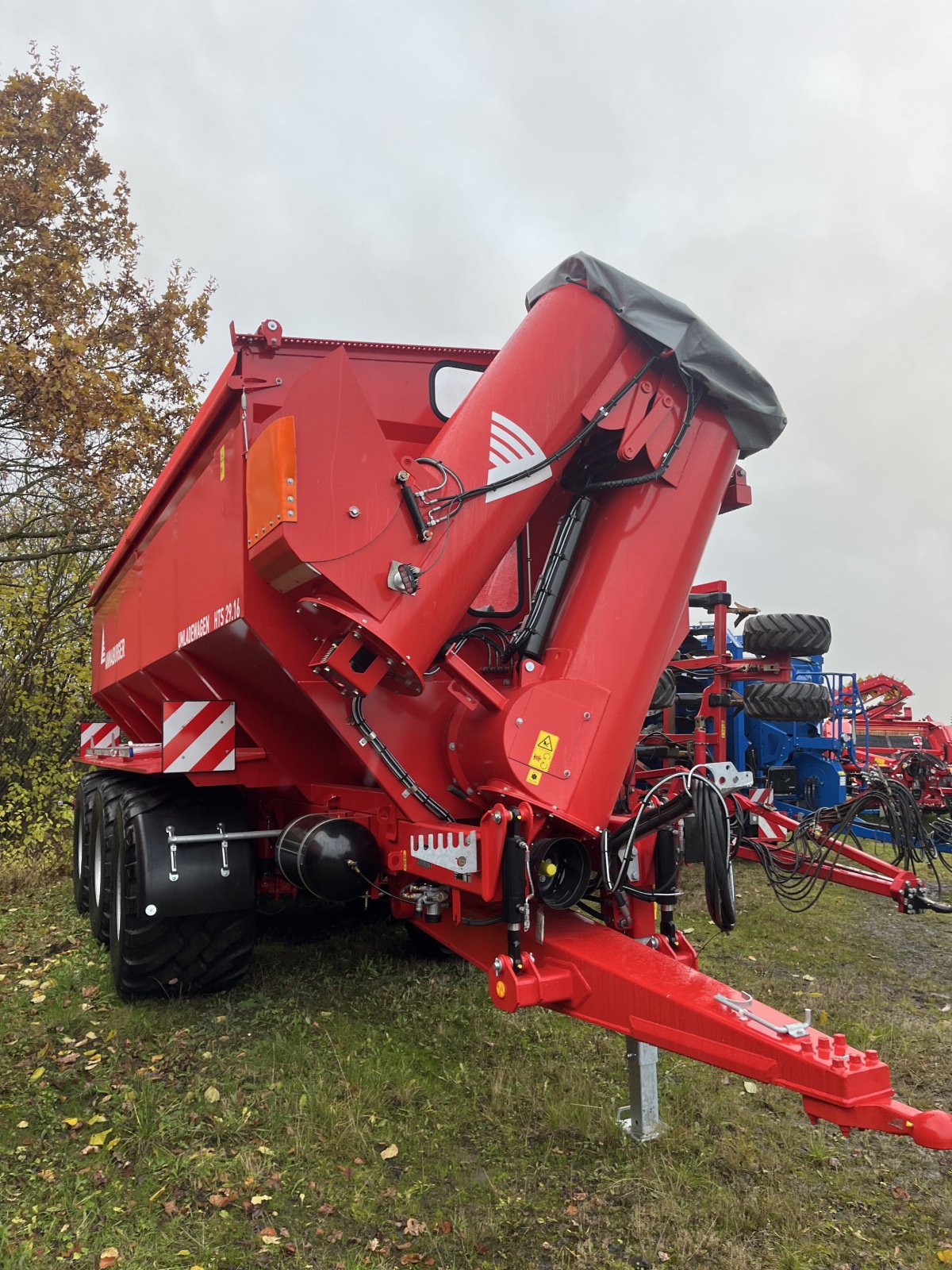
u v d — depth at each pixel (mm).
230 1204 2682
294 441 2699
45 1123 3197
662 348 3369
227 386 3461
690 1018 2420
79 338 10305
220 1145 3014
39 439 10477
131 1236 2533
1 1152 3002
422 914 3463
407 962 4914
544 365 3193
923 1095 3420
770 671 7699
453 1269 2381
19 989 4762
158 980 4293
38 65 11805
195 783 4090
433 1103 3279
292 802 4648
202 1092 3389
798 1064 2150
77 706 11633
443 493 2949
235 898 4238
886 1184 2801
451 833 2986
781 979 4863
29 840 10203
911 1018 4234
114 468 10672
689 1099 3254
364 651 2881
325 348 3578
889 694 14156
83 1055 3777
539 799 2912
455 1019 4074
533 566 3574
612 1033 3889
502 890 2828
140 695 6645
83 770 11562
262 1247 2484
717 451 3523
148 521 5391
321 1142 3016
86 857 6391
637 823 3076
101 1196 2736
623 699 3154
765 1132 3100
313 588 2914
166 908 4129
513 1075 3473
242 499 3322
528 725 2943
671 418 3398
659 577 3303
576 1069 3461
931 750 11914
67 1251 2471
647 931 3289
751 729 9531
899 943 5664
